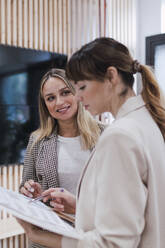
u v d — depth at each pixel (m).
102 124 1.82
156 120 0.82
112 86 0.81
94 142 1.68
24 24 3.18
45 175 1.64
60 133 1.75
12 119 3.06
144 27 4.02
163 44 3.77
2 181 3.09
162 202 0.78
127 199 0.70
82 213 0.81
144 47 4.04
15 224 2.73
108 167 0.72
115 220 0.70
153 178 0.75
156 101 0.83
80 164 1.64
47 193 1.28
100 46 0.81
